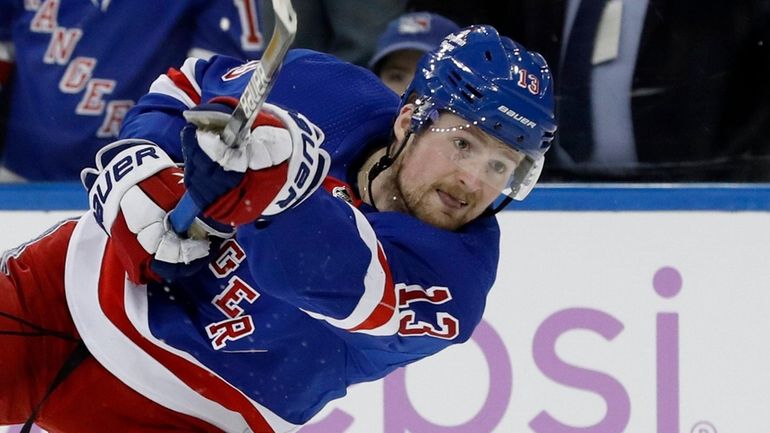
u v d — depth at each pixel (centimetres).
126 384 763
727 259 1048
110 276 752
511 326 1062
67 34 1171
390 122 765
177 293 743
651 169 1101
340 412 1073
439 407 1063
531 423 1056
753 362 1043
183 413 770
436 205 708
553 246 1064
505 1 1105
